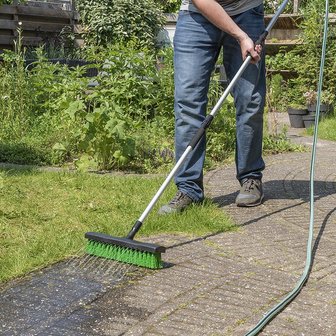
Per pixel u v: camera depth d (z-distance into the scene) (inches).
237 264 160.1
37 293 140.6
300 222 197.2
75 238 173.2
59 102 331.6
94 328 125.2
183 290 142.9
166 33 705.6
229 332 123.6
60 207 204.8
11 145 302.7
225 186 241.0
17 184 229.1
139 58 352.5
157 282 147.1
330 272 156.9
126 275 150.8
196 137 184.2
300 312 133.6
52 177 241.9
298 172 270.8
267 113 400.5
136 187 230.1
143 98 342.6
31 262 156.8
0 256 160.9
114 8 662.5
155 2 749.3
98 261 158.9
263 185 243.9
